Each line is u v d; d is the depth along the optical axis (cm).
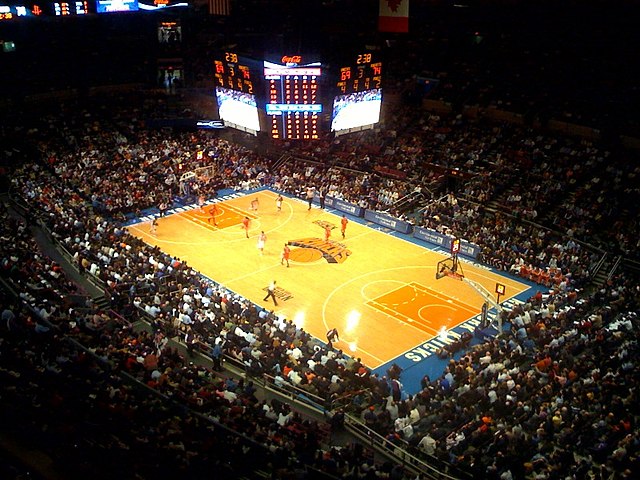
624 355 3544
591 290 4669
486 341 3875
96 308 3944
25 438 2278
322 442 3044
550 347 3691
